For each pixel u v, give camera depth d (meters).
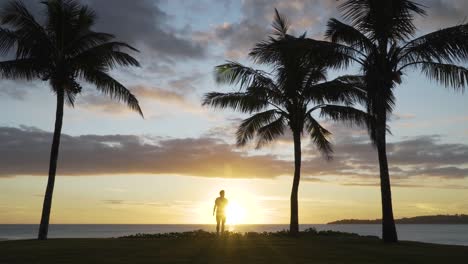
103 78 24.55
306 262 11.48
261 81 24.83
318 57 18.88
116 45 23.80
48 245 16.38
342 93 22.98
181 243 17.36
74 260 11.67
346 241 19.20
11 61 23.22
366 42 18.66
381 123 18.78
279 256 12.80
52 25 23.77
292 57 22.73
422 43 18.12
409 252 14.36
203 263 11.08
